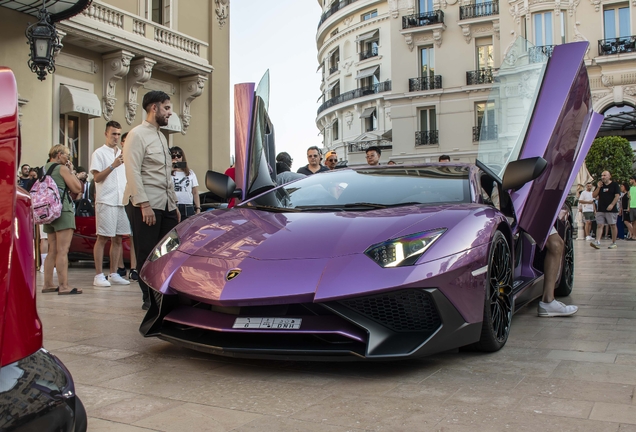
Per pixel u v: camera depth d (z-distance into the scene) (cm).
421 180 357
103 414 208
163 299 281
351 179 376
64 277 539
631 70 2366
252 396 228
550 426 191
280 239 281
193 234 312
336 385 242
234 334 269
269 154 457
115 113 1248
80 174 877
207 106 1487
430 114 2864
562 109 374
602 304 454
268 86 446
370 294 242
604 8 2409
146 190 455
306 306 256
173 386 242
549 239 398
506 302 310
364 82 4144
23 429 110
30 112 1053
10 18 1020
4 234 111
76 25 1092
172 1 1354
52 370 124
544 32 2478
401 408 212
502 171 383
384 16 3925
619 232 1695
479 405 214
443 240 263
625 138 2988
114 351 305
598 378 248
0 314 110
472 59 2750
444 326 252
